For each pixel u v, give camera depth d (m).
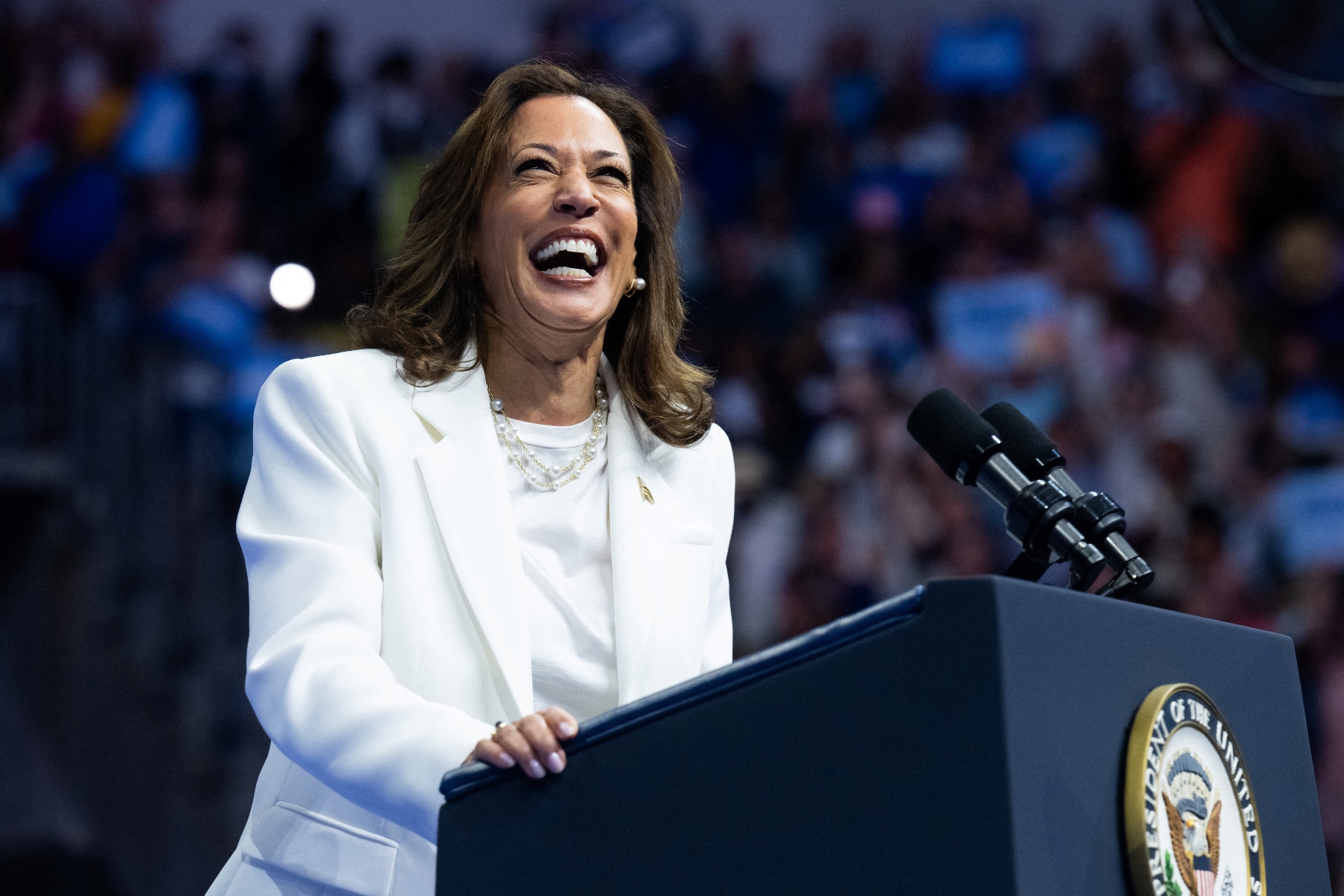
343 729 2.70
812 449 14.02
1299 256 15.48
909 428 2.82
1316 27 4.11
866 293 15.73
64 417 12.25
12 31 15.39
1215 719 2.29
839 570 12.84
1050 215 16.16
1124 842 2.07
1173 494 13.12
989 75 18.02
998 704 1.89
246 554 3.19
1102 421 13.68
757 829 2.05
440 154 3.69
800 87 17.88
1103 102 17.03
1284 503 13.30
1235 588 12.25
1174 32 17.20
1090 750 2.04
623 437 3.62
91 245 13.34
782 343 15.46
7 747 10.98
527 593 3.31
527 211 3.47
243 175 14.73
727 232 16.09
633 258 3.78
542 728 2.22
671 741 2.14
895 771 1.96
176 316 12.72
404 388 3.44
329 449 3.28
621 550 3.42
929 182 16.84
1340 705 11.49
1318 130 16.30
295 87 15.62
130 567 11.70
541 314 3.46
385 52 16.47
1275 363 15.20
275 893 3.12
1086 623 2.09
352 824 3.12
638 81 17.97
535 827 2.20
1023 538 2.63
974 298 14.67
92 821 10.94
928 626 1.97
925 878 1.91
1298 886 2.53
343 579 3.04
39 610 11.51
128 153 14.65
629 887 2.12
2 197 14.34
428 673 3.10
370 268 14.89
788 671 2.08
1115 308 14.80
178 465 11.87
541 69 3.74
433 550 3.22
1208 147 16.25
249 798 11.07
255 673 2.91
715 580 3.68
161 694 11.23
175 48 16.66
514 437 3.53
